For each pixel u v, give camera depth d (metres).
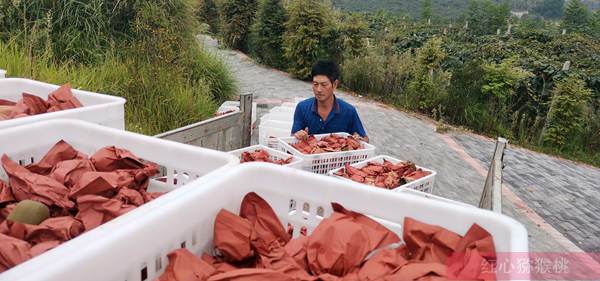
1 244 0.96
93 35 5.40
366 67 11.13
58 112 1.70
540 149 8.29
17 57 4.24
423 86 9.60
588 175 6.93
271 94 9.76
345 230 1.03
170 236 0.92
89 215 1.14
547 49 11.36
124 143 1.50
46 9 5.29
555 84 8.59
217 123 3.56
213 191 1.04
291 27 12.55
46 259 0.70
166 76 4.88
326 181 1.14
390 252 1.01
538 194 5.65
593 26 17.69
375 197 1.09
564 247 4.08
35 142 1.51
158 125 4.42
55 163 1.45
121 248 0.80
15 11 5.17
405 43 12.43
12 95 2.31
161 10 6.00
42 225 1.08
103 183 1.21
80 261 0.72
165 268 0.91
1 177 1.41
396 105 10.16
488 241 0.96
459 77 9.42
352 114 3.46
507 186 5.82
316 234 1.05
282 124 4.65
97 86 4.38
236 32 15.98
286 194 1.19
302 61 12.15
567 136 8.46
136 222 0.84
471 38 13.60
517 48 11.14
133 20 5.83
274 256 1.04
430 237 1.01
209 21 18.48
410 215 1.07
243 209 1.14
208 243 1.04
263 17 13.82
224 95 7.21
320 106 3.41
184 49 6.38
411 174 2.61
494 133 8.66
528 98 8.90
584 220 4.93
